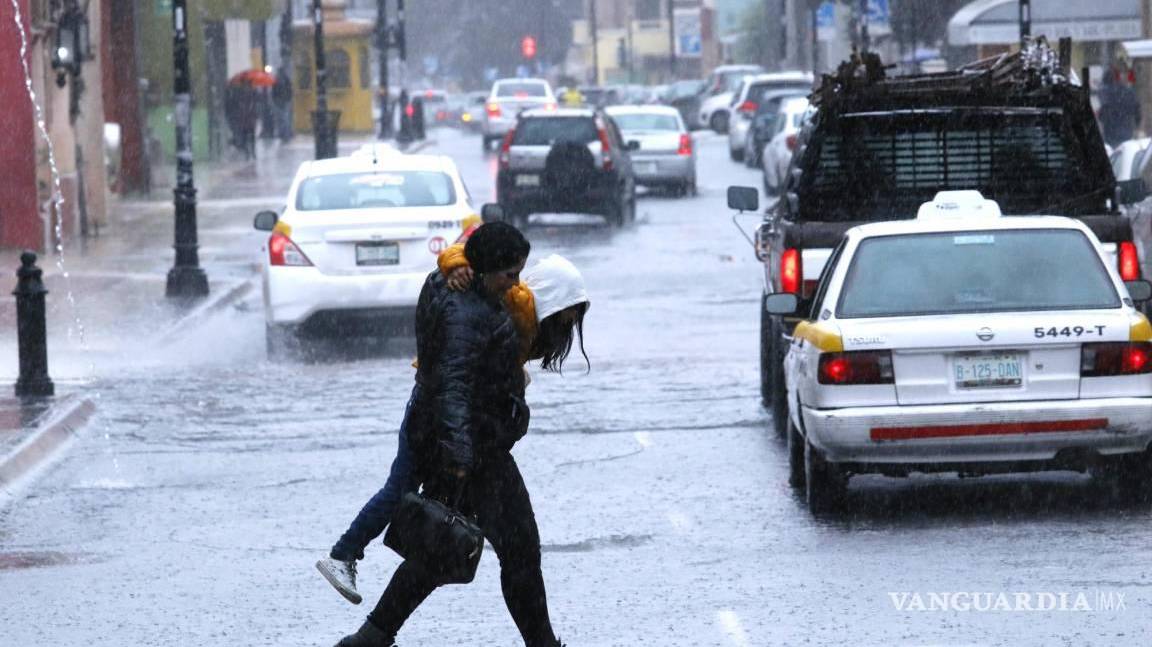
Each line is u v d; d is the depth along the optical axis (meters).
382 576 25.38
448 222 48.53
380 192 49.59
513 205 88.50
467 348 18.52
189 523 29.28
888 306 27.80
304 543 27.56
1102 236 35.00
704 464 33.31
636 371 45.03
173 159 127.62
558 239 82.88
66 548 27.66
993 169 37.69
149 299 60.91
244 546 27.45
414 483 19.55
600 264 71.94
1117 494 28.19
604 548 26.59
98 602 24.05
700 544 26.64
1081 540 25.91
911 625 21.61
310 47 183.38
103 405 41.28
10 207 74.12
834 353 26.97
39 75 75.31
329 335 49.28
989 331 26.67
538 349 19.45
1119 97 101.00
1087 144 37.44
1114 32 115.56
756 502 29.70
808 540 26.66
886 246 28.59
